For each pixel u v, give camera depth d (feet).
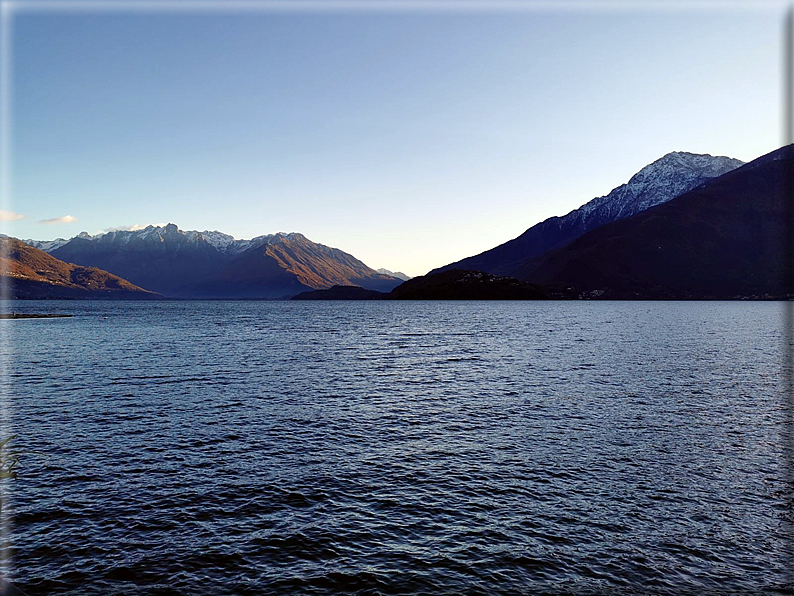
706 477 71.56
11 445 82.48
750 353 207.41
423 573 48.55
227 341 264.31
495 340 268.00
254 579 47.47
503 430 94.07
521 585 46.91
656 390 130.62
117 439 87.04
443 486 68.03
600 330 335.06
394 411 108.27
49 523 57.16
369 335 304.50
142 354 205.36
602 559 51.21
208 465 75.15
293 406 112.27
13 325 405.59
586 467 75.10
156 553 51.49
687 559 51.42
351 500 63.72
